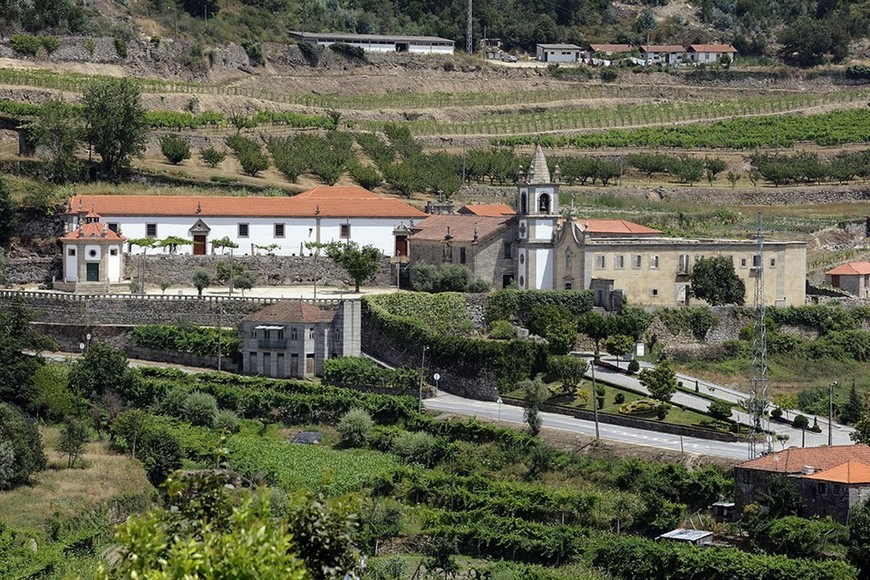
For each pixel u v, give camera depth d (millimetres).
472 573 186375
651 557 183500
